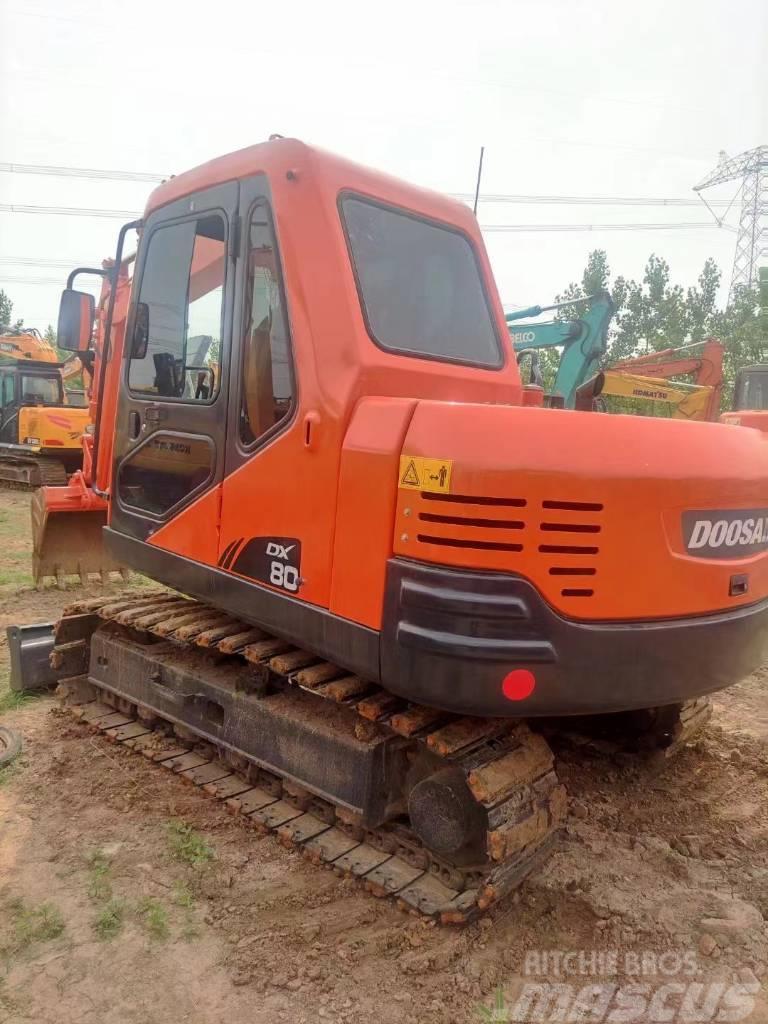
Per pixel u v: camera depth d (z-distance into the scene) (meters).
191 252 3.73
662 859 3.23
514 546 2.52
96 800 3.76
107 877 3.17
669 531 2.68
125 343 4.22
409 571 2.60
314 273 3.00
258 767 3.70
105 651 4.58
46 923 2.90
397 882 3.01
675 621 2.73
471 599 2.51
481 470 2.50
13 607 7.00
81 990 2.60
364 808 3.12
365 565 2.75
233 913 2.97
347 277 2.96
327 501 2.88
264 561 3.18
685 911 2.94
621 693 2.67
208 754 4.05
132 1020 2.48
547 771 3.03
